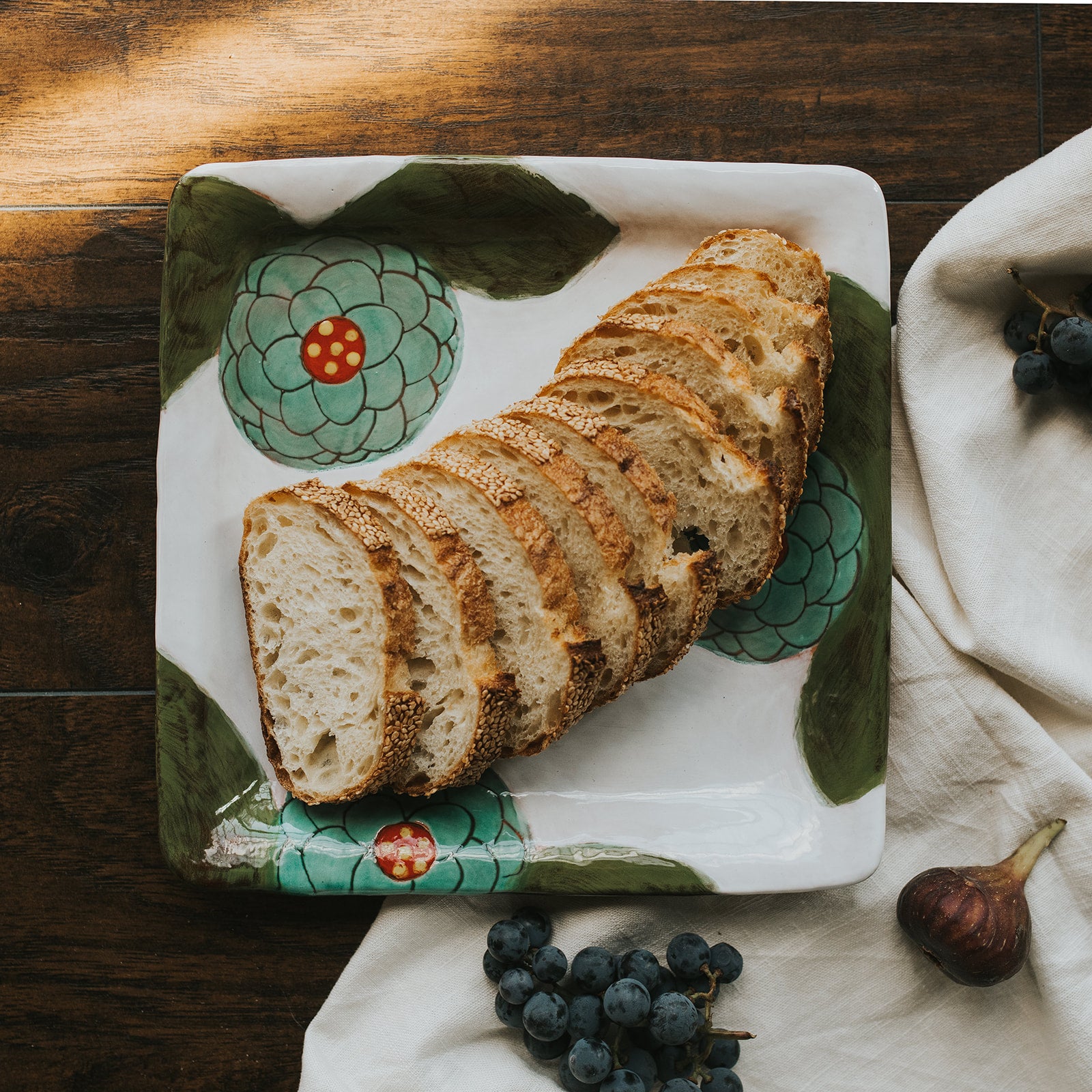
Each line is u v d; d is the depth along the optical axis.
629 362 0.65
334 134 0.69
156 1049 0.67
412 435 0.67
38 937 0.67
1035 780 0.67
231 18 0.69
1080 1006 0.66
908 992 0.67
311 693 0.64
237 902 0.68
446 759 0.64
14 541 0.68
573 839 0.66
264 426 0.67
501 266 0.68
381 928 0.67
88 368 0.68
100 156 0.68
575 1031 0.64
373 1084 0.66
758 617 0.67
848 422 0.67
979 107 0.69
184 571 0.66
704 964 0.65
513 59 0.69
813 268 0.66
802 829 0.66
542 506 0.64
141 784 0.68
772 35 0.69
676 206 0.67
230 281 0.67
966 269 0.67
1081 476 0.68
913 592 0.68
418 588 0.63
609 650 0.63
